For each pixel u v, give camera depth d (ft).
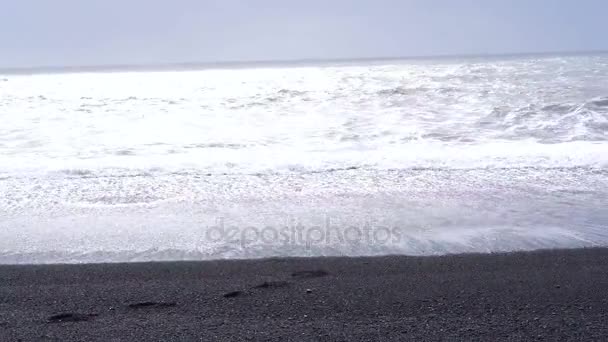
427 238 20.58
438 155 33.96
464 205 24.66
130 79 90.94
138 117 50.70
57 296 15.44
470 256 18.62
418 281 16.34
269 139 40.81
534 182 28.27
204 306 14.62
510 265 17.66
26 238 21.02
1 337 12.83
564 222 22.27
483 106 51.13
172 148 38.22
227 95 62.18
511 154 33.78
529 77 69.21
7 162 33.86
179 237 20.90
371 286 15.98
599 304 14.44
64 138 42.16
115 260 18.67
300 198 25.96
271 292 15.61
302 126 45.39
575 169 30.48
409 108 51.83
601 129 41.50
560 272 16.94
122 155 36.11
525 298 14.92
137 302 14.94
